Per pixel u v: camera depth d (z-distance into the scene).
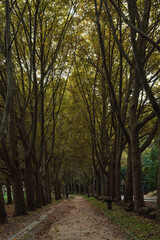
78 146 37.16
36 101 18.12
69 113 32.00
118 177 20.28
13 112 16.84
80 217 15.83
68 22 17.62
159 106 11.54
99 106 24.95
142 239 7.81
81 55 20.55
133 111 14.69
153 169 45.22
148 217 11.59
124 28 16.88
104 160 26.33
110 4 14.42
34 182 24.30
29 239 9.56
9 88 9.43
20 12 15.47
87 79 23.39
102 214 16.08
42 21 17.66
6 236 9.94
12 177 16.92
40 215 17.47
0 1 14.74
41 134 23.25
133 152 14.12
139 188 13.79
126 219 12.05
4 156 16.30
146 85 10.40
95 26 17.66
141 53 13.95
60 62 21.36
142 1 13.80
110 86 14.30
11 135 16.75
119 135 19.92
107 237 9.02
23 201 17.20
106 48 18.70
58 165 44.00
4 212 13.43
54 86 24.19
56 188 46.88
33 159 23.67
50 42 18.44
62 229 11.53
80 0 15.89
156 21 14.18
